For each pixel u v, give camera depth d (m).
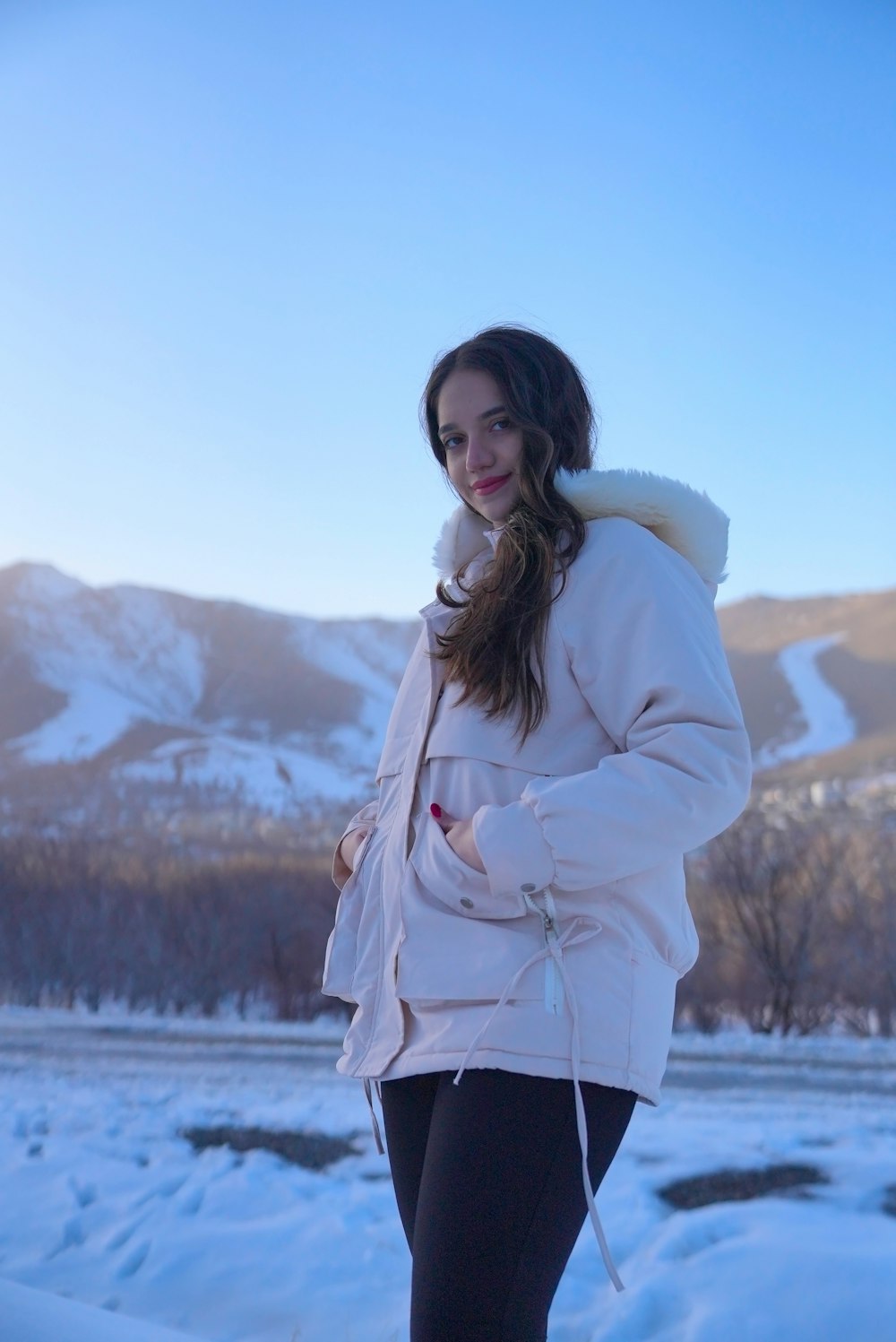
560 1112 1.34
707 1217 3.23
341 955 1.69
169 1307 2.82
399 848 1.55
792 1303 2.60
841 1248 2.89
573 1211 1.34
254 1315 2.75
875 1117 5.19
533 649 1.49
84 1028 9.19
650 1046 1.41
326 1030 9.40
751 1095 6.25
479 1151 1.32
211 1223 3.33
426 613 1.72
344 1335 2.65
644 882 1.46
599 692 1.48
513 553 1.52
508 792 1.48
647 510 1.56
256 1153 4.12
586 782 1.38
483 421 1.65
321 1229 3.22
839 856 11.02
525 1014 1.35
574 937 1.39
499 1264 1.29
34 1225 3.34
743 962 10.80
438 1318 1.28
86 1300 2.86
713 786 1.38
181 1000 11.74
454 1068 1.36
